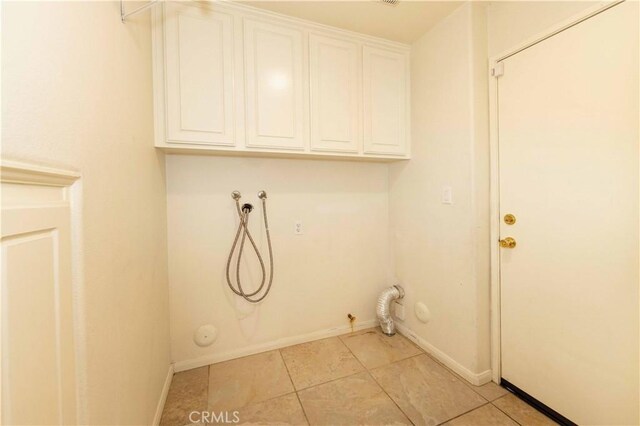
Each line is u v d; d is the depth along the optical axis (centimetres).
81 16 70
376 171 228
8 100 46
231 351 186
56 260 60
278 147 164
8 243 46
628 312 107
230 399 148
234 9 154
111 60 88
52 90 58
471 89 153
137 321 107
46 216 56
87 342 69
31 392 51
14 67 48
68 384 62
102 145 80
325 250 212
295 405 144
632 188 104
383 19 169
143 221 118
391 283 230
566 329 126
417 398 148
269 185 194
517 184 144
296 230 203
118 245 91
